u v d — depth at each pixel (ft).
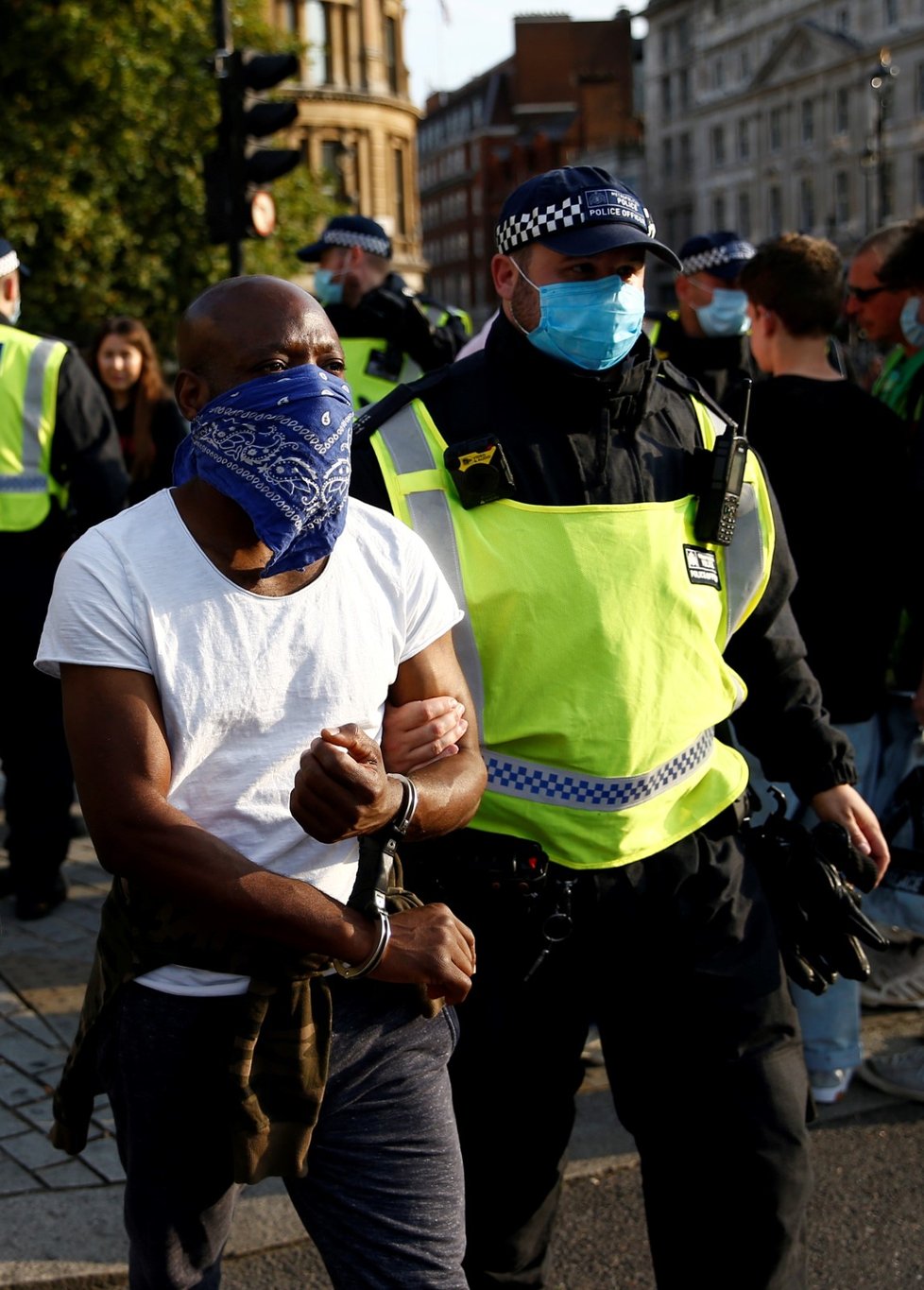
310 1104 5.87
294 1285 9.36
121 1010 5.95
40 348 14.65
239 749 5.68
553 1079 7.60
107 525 5.66
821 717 8.23
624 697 7.20
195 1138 5.91
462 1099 7.43
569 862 7.27
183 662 5.52
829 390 11.20
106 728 5.44
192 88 68.08
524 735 7.18
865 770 11.75
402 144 152.15
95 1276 9.21
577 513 7.29
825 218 188.03
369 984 6.10
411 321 18.19
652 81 228.63
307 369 5.59
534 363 7.41
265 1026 5.82
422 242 333.83
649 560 7.33
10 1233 9.53
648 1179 7.77
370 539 6.21
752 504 7.88
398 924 5.87
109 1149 10.57
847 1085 12.12
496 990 7.29
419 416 7.50
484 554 7.19
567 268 7.32
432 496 7.30
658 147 229.04
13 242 62.08
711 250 17.01
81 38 61.87
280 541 5.46
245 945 5.76
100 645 5.46
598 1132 11.30
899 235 13.08
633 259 7.43
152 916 5.81
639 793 7.29
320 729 5.80
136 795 5.41
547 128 266.16
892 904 11.58
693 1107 7.51
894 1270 9.61
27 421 14.51
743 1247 7.42
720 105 208.03
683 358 17.72
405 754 6.13
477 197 296.51
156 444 19.44
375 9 145.79
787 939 7.97
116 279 67.62
